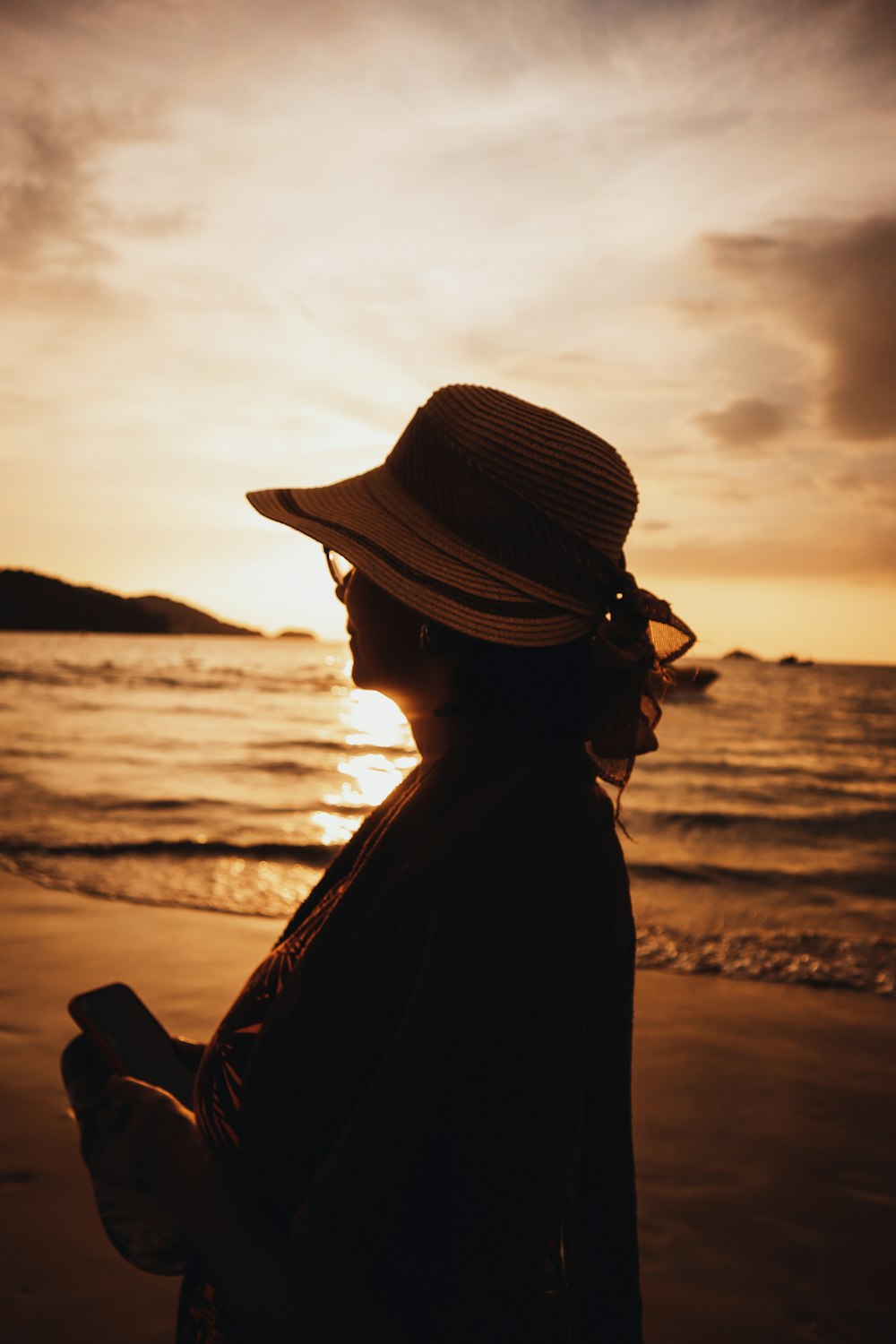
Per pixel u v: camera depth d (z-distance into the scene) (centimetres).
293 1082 83
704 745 2950
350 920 85
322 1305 79
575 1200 84
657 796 1705
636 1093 379
